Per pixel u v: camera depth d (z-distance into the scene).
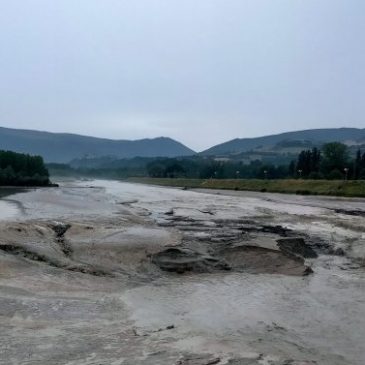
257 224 37.66
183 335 12.30
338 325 13.73
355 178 127.00
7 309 13.98
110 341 11.66
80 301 15.53
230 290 17.77
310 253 25.06
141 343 11.52
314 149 147.75
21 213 39.78
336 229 34.84
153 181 197.25
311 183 101.81
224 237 28.98
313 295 17.16
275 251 22.69
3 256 19.98
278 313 14.88
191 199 76.31
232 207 57.47
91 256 22.05
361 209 56.22
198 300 16.30
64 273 18.95
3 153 118.25
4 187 104.62
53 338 11.84
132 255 22.12
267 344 11.86
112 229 28.98
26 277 17.75
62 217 36.88
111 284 18.12
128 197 79.19
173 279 19.41
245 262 21.95
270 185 114.69
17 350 10.94
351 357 11.28
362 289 18.06
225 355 10.66
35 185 118.25
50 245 23.34
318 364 10.62
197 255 22.36
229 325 13.55
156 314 14.50
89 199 66.75
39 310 14.19
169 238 26.34
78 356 10.58
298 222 39.59
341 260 23.86
